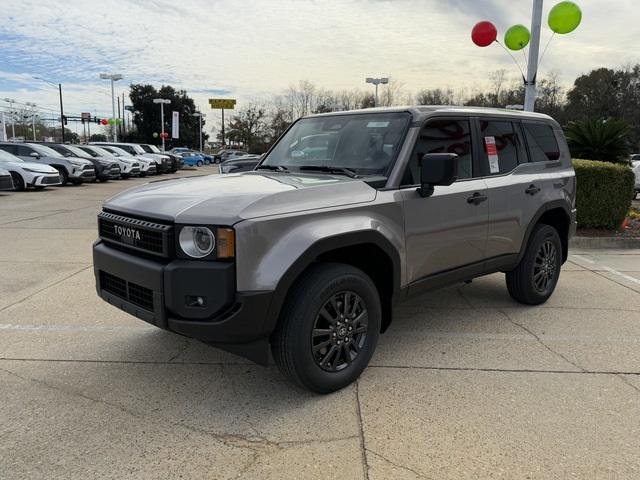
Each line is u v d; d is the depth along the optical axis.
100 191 19.08
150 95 86.44
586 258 8.25
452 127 4.28
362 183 3.58
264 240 2.98
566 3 10.76
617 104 60.44
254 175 4.02
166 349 4.20
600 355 4.15
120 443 2.87
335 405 3.31
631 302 5.63
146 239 3.15
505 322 4.94
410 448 2.84
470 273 4.46
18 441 2.88
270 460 2.73
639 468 2.67
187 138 89.19
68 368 3.83
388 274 3.74
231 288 2.90
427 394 3.46
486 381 3.67
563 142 5.71
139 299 3.24
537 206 5.05
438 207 3.98
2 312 5.09
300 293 3.17
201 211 2.98
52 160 21.16
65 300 5.48
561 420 3.14
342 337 3.44
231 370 3.82
